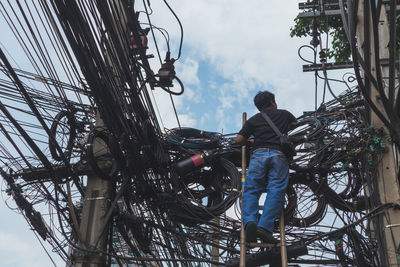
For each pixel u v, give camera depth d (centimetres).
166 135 817
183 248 782
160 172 756
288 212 763
